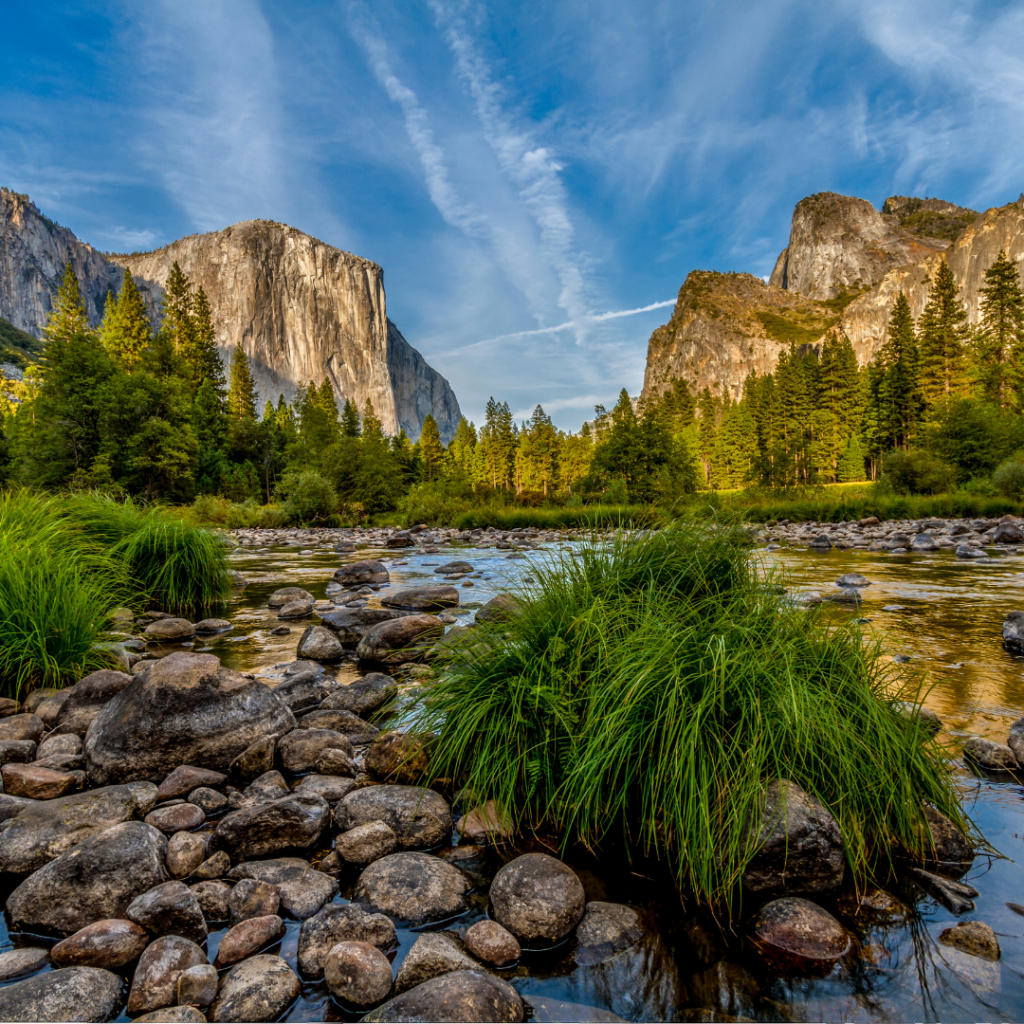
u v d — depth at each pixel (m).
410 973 1.53
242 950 1.65
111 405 30.22
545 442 71.88
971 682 3.73
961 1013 1.42
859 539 13.38
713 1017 1.43
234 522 25.97
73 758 2.81
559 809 2.27
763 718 2.10
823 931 1.67
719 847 1.91
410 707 3.03
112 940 1.65
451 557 12.49
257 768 2.74
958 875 1.97
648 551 3.45
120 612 5.71
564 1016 1.44
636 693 2.24
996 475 23.05
